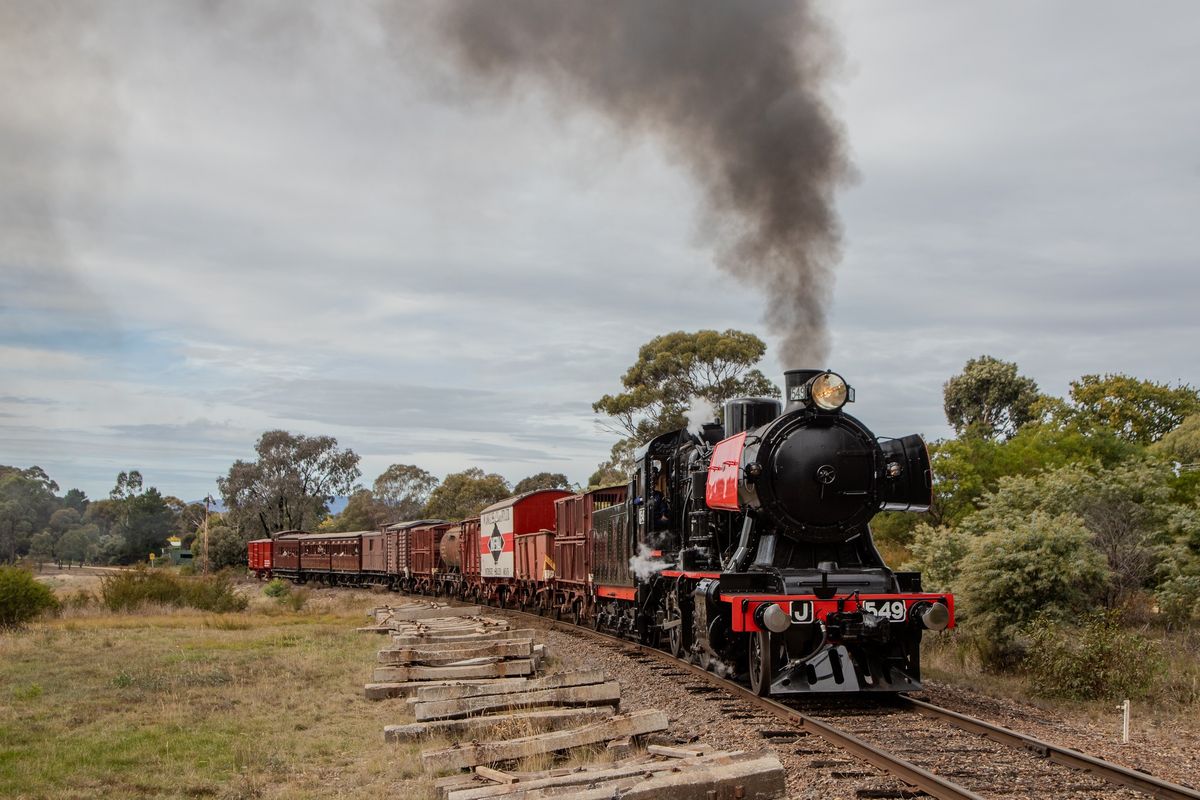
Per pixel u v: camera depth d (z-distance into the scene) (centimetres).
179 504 11831
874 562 1203
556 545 2547
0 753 916
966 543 1905
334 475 8562
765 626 1054
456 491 7662
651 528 1617
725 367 4075
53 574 7762
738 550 1234
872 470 1189
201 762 890
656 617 1688
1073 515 1684
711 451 1445
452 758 823
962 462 2666
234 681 1358
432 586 4188
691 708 1095
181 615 2756
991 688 1295
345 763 894
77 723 1070
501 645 1434
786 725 988
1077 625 1491
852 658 1121
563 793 675
